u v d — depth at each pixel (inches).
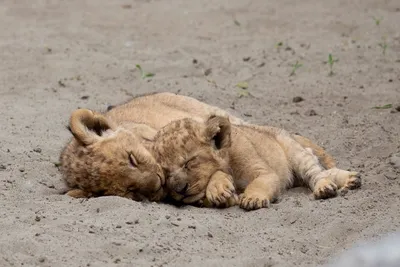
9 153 537.3
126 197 453.4
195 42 829.2
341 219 432.1
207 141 471.2
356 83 705.0
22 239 403.5
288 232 425.4
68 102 669.3
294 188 515.8
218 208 463.2
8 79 722.8
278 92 695.1
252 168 489.4
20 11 923.4
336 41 812.0
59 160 509.4
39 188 487.2
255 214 449.4
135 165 452.4
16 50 792.9
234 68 756.0
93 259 391.2
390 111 634.8
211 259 392.8
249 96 688.4
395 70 729.6
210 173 469.7
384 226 424.5
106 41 833.5
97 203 443.5
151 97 572.7
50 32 852.6
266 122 627.8
